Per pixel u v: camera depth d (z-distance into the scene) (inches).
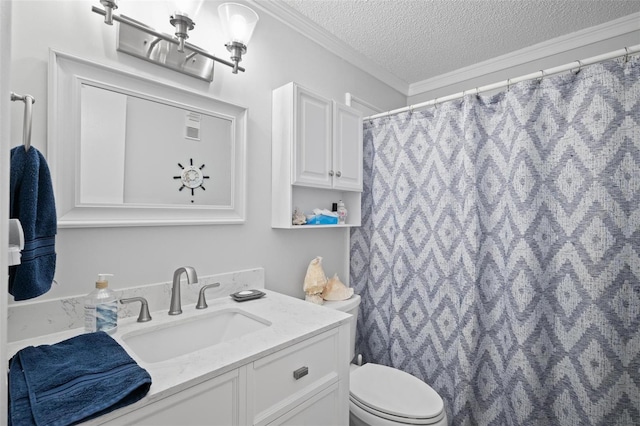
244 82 58.5
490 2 63.4
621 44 70.9
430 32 74.2
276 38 64.8
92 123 40.4
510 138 59.9
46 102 37.2
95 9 35.9
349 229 85.3
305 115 63.0
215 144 53.3
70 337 36.2
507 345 59.5
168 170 47.5
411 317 73.2
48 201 32.3
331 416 43.3
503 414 59.9
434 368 69.0
